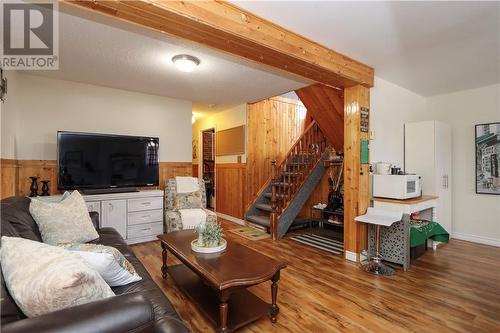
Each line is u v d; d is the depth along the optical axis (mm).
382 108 3684
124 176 3953
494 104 3932
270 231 4445
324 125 4746
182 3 1772
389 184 3287
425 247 3711
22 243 1189
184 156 4930
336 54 2826
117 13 1753
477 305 2236
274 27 2270
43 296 962
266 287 2561
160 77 3645
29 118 3555
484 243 3998
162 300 1482
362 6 2020
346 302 2285
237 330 1896
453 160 4328
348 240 3334
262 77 3629
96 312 940
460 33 2430
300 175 4773
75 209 2420
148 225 4020
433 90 4242
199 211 4055
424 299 2336
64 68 3311
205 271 1833
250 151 5285
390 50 2803
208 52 2832
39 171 3617
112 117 4188
